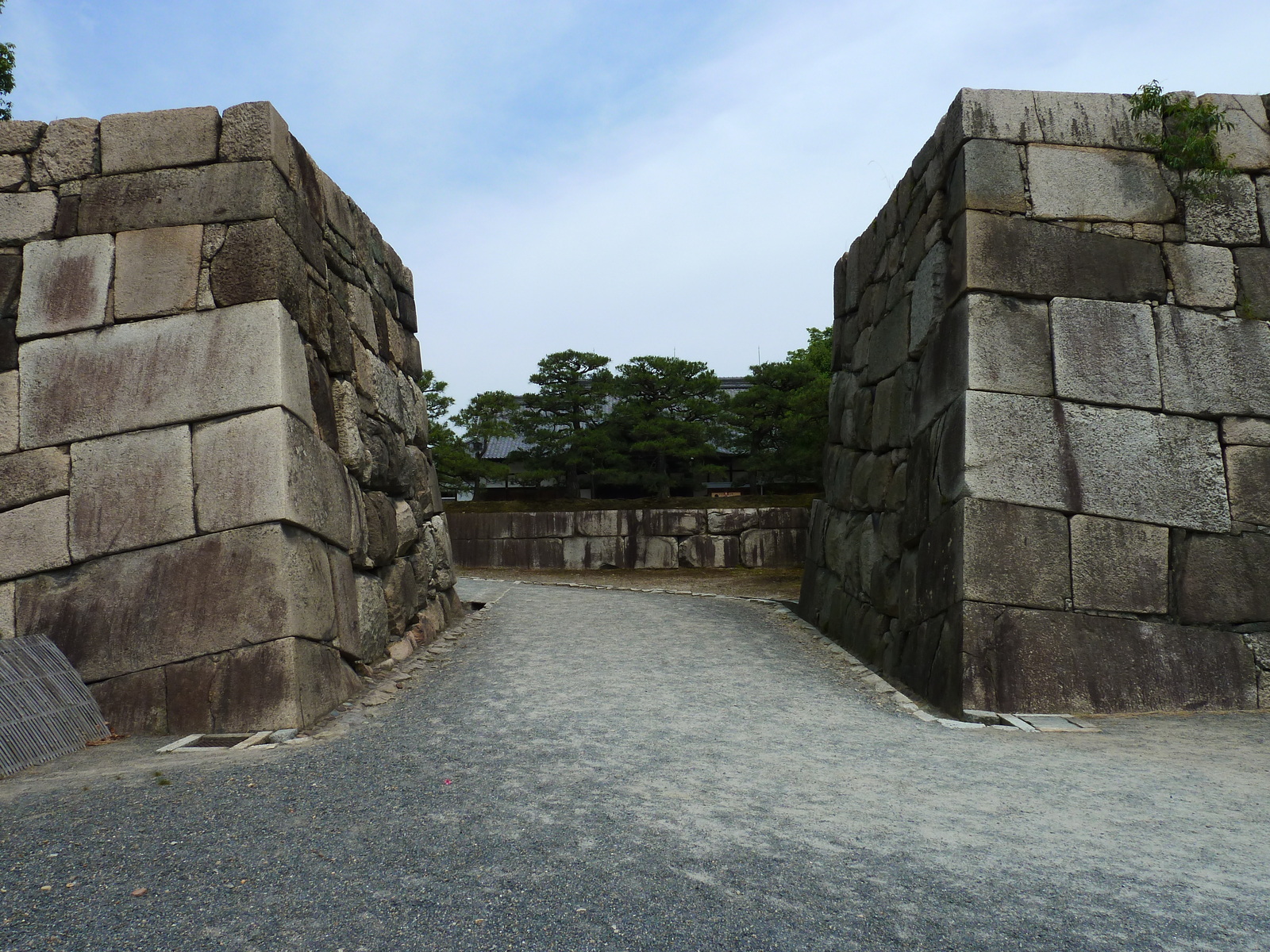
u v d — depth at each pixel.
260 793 3.44
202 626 4.94
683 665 6.73
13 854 2.79
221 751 4.28
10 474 5.29
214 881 2.56
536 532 16.27
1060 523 5.77
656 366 24.97
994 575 5.64
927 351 6.80
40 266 5.56
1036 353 6.01
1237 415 6.05
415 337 9.49
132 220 5.55
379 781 3.61
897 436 7.42
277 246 5.41
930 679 5.90
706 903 2.43
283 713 4.76
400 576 7.32
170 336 5.34
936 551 6.15
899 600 6.85
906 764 4.04
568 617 9.14
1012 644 5.52
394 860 2.72
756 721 4.97
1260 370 6.13
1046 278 6.13
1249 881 2.63
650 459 25.56
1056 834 3.03
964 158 6.29
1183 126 6.35
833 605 8.61
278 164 5.62
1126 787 3.66
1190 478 5.93
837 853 2.82
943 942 2.22
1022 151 6.33
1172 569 5.80
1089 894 2.52
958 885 2.58
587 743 4.32
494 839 2.90
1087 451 5.90
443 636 8.12
